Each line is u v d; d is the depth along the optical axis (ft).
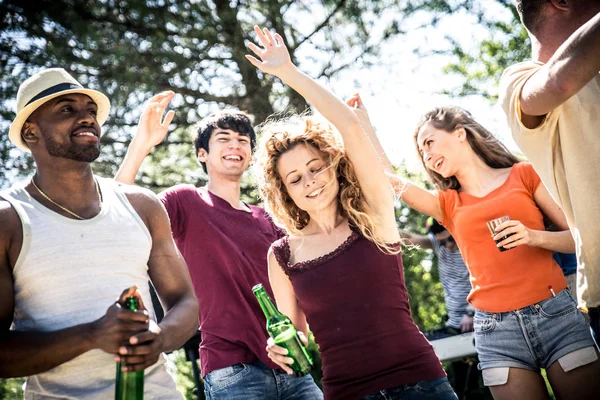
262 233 11.96
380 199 9.10
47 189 8.24
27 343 7.33
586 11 7.74
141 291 8.25
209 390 11.13
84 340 7.21
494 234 10.03
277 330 9.04
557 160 7.91
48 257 7.79
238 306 11.24
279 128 9.60
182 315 8.27
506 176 10.89
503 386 10.32
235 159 12.43
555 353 10.05
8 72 21.62
